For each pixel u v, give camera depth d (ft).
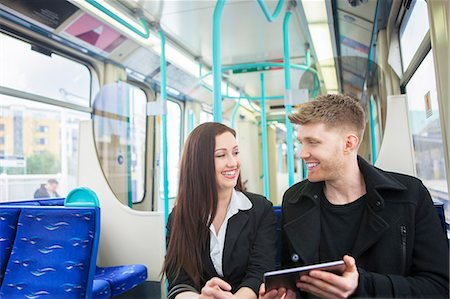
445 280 3.62
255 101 20.42
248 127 21.04
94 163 9.91
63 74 10.26
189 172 4.71
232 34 12.14
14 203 8.34
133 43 11.33
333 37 10.81
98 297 6.90
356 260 3.96
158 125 13.50
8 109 8.71
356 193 4.18
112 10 9.17
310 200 4.42
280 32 11.99
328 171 4.01
